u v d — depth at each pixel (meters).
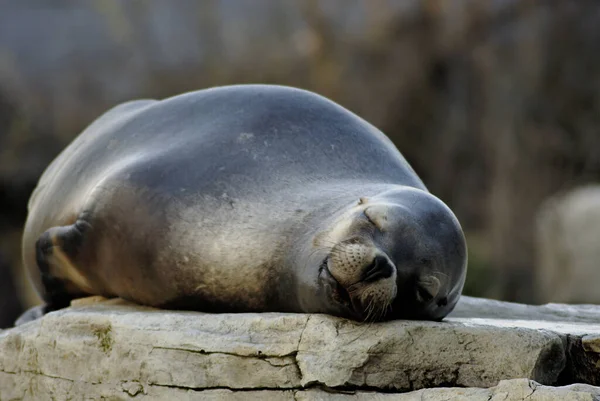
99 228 31.05
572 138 94.25
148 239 30.08
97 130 36.22
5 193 82.12
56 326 28.58
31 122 87.88
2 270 65.50
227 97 32.62
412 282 27.20
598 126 94.38
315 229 28.00
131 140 32.84
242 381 26.09
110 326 27.62
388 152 31.75
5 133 84.38
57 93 96.75
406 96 93.44
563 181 93.12
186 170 30.48
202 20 97.94
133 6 99.50
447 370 26.08
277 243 28.59
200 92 33.50
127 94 97.56
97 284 32.53
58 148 90.00
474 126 93.88
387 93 92.94
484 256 85.25
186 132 31.91
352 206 27.89
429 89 93.88
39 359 28.86
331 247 26.98
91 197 31.31
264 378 25.97
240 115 31.75
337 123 31.75
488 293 81.50
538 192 91.25
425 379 26.03
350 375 25.69
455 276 28.05
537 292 79.19
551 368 26.91
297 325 26.33
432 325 26.38
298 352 25.98
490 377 26.00
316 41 92.75
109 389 27.42
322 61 92.50
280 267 28.36
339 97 91.81
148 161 31.09
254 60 95.31
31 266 36.72
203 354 26.39
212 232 29.36
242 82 94.94
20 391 29.36
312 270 27.14
